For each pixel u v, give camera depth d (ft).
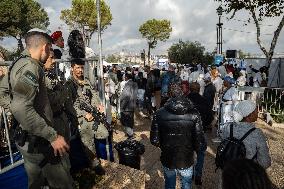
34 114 7.22
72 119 10.78
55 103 9.20
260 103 36.86
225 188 4.13
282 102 35.24
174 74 36.40
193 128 12.55
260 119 35.14
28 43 7.68
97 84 17.17
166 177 13.58
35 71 7.45
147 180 18.57
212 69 36.63
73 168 13.82
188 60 151.02
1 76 10.64
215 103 34.24
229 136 10.38
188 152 12.82
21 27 141.28
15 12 130.31
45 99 8.04
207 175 19.43
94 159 14.01
